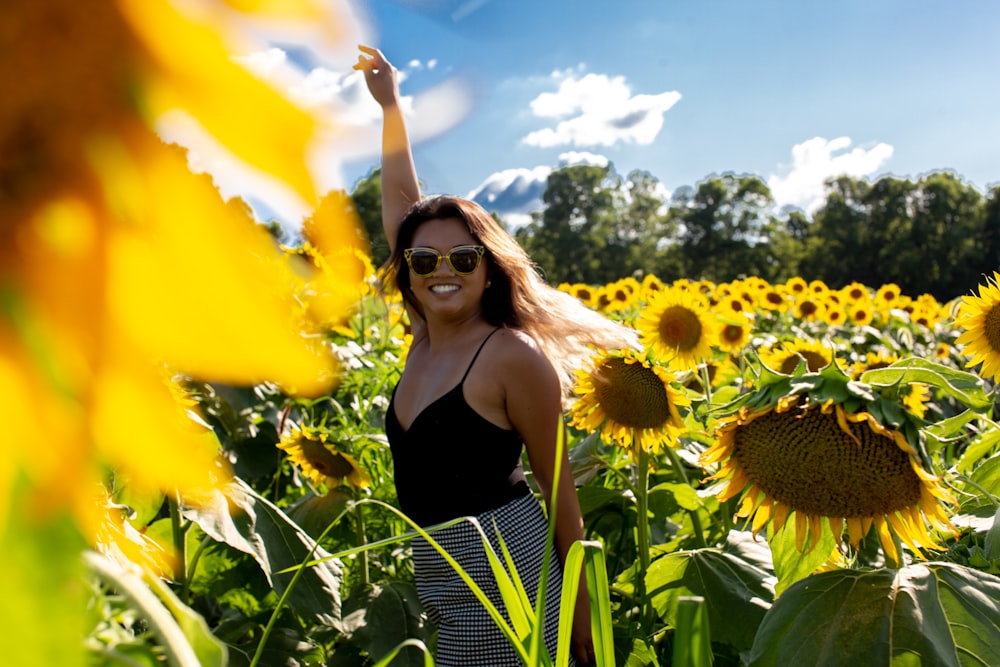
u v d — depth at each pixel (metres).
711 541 3.69
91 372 0.19
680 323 4.96
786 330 12.97
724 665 2.93
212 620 3.56
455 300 2.72
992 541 2.18
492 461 2.62
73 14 0.19
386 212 3.27
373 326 7.81
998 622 1.91
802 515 2.13
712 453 2.19
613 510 3.73
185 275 0.19
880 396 2.06
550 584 2.63
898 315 13.09
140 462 0.20
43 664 0.22
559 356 3.10
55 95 0.19
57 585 0.21
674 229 92.31
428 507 2.65
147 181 0.19
